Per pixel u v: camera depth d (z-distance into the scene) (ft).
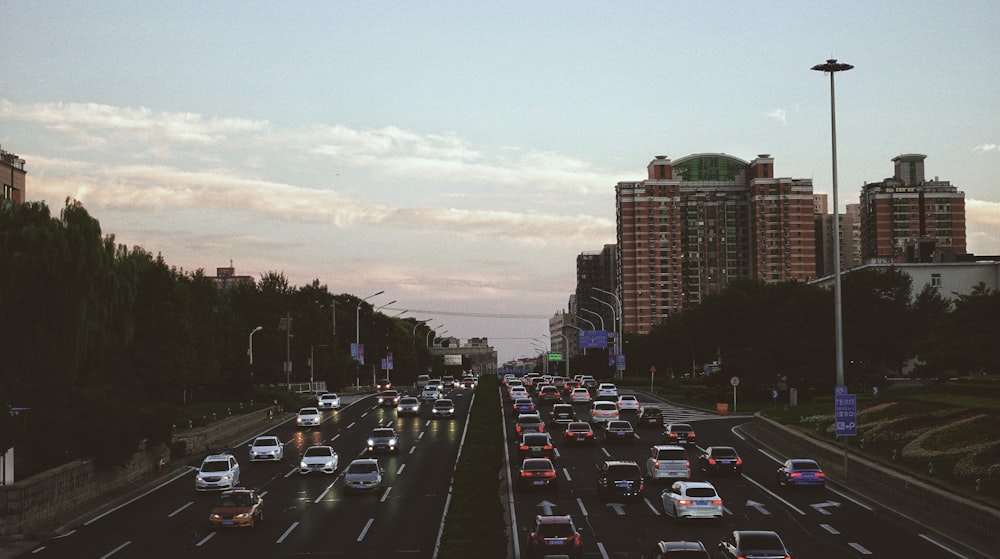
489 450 208.44
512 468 185.47
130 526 129.59
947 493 124.26
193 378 298.35
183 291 280.92
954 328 271.08
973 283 455.22
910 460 154.51
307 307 462.19
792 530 118.73
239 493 128.47
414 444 231.91
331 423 289.94
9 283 180.04
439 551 105.81
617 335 533.55
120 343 204.64
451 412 297.94
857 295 337.52
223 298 397.80
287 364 387.75
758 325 386.11
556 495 151.53
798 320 338.13
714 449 170.40
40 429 151.12
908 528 119.85
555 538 97.86
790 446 205.77
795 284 410.93
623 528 121.39
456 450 218.59
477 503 140.87
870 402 240.12
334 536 119.65
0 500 123.75
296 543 115.34
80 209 191.72
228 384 347.15
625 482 142.61
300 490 162.30
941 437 163.12
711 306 426.51
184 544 115.55
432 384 420.77
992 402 184.14
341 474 183.01
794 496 146.51
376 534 120.67
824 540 112.06
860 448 175.94
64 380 170.81
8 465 129.49
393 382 631.15
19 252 180.24
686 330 498.69
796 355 331.16
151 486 169.89
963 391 206.59
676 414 300.40
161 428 186.50
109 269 199.31
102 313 195.62
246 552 110.11
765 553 87.97
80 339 186.91
